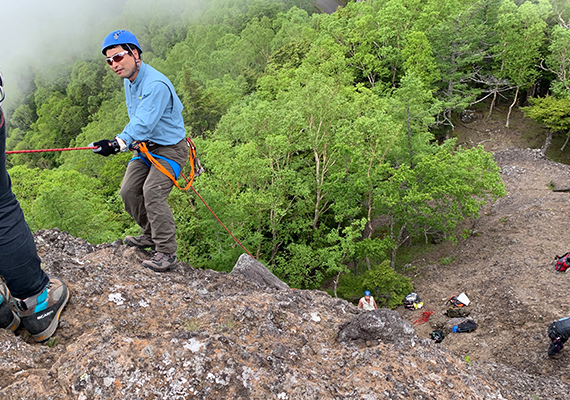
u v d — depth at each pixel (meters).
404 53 44.03
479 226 24.77
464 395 3.16
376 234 30.64
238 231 20.45
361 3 63.69
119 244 4.50
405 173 21.75
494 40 47.19
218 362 2.74
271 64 61.03
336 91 31.25
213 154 22.59
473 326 14.44
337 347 3.64
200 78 75.12
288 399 2.67
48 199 20.20
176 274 4.29
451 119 48.06
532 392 5.02
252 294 4.16
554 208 22.86
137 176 4.01
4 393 2.23
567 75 41.50
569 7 47.34
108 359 2.54
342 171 24.23
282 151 26.55
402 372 3.17
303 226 27.41
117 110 71.19
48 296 2.78
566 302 13.69
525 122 44.66
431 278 20.48
